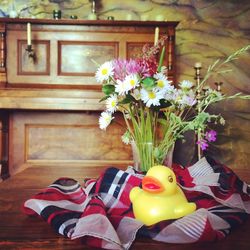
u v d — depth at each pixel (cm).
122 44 283
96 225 54
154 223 60
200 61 318
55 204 71
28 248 54
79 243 55
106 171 75
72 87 280
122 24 281
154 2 315
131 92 75
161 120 78
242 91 319
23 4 307
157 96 72
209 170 88
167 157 79
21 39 279
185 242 55
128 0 314
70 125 289
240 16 321
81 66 284
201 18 319
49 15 309
